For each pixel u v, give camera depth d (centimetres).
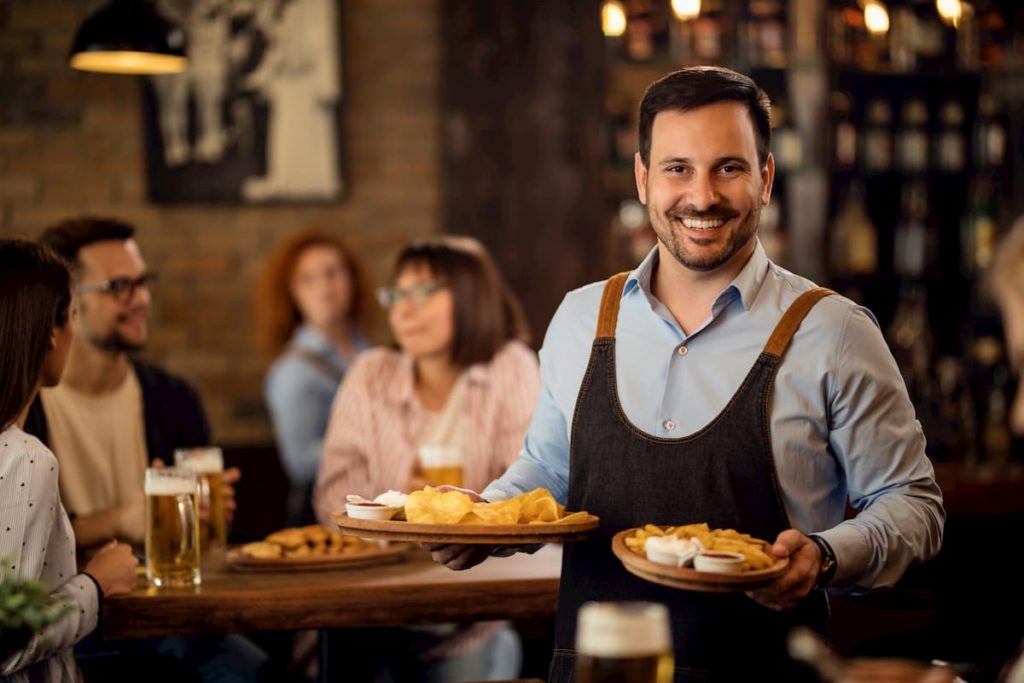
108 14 403
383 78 557
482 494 224
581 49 546
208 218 543
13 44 528
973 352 553
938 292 563
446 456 306
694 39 541
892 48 549
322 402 481
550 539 198
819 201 543
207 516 296
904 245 558
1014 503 447
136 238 538
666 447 213
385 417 367
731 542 186
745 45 543
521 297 548
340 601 258
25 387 230
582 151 548
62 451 314
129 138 537
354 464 366
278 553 284
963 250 559
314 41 546
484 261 375
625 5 542
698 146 207
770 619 209
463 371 370
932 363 557
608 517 216
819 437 210
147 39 402
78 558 288
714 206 207
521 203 548
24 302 229
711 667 208
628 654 141
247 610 253
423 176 561
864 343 209
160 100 536
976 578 444
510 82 547
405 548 294
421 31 559
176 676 299
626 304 224
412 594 261
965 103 558
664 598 211
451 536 199
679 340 216
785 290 217
